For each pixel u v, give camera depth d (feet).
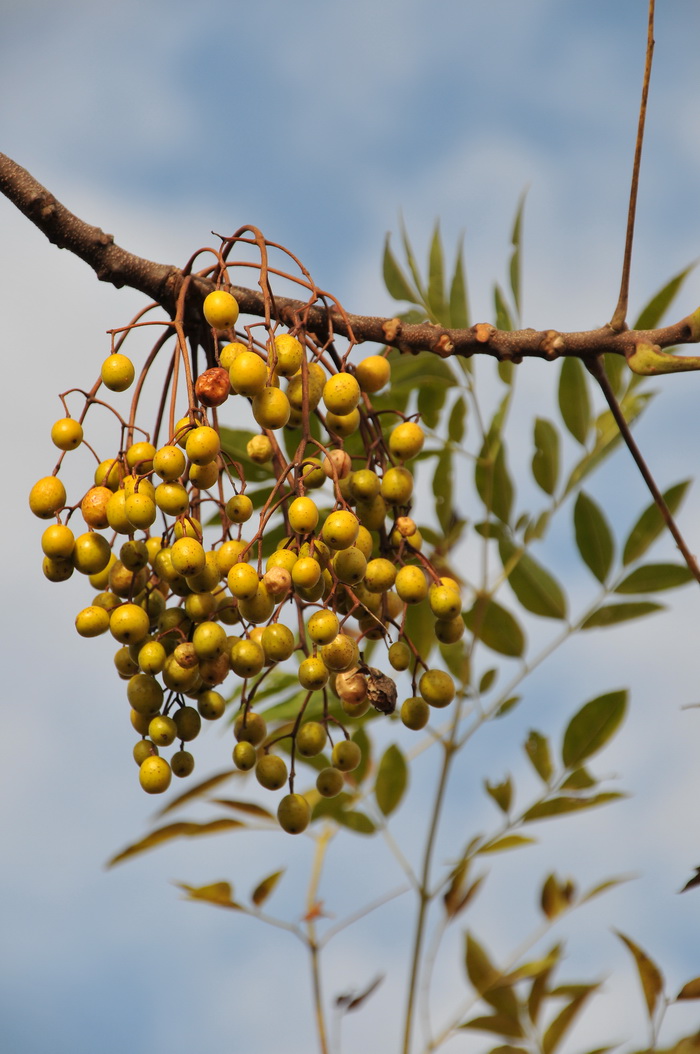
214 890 4.66
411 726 4.21
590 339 4.32
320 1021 4.60
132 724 4.18
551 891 4.71
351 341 4.24
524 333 4.35
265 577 4.11
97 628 4.17
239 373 4.10
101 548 4.16
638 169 4.28
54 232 4.31
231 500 4.18
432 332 4.37
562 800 4.65
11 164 4.31
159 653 4.15
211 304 4.15
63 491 4.17
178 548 4.09
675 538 4.34
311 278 4.25
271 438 4.28
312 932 4.66
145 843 4.69
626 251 4.30
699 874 4.29
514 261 4.75
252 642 4.12
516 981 4.61
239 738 4.22
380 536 4.29
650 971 4.46
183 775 4.17
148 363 4.26
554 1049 4.58
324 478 4.25
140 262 4.32
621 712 4.69
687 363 4.26
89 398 4.20
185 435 4.13
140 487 4.13
